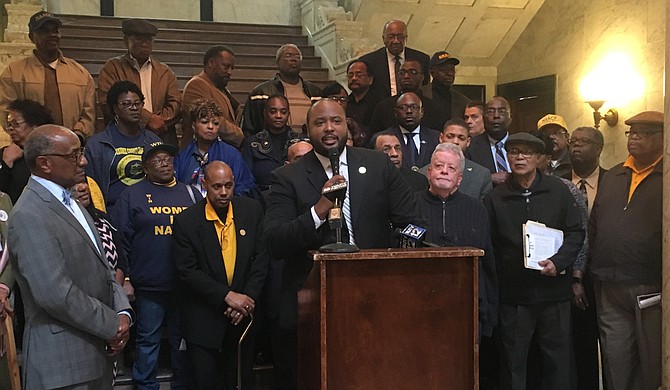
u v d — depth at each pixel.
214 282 3.54
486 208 3.55
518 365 3.57
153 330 3.84
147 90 5.03
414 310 2.32
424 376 2.34
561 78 7.36
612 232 3.51
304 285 2.49
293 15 9.14
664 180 3.03
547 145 4.33
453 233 3.39
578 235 3.59
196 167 4.25
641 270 3.42
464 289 2.37
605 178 3.69
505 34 8.13
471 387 2.36
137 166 4.15
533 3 7.69
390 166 2.84
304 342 2.48
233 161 4.30
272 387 4.07
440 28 8.03
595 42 6.77
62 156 2.59
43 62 4.73
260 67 7.66
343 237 2.66
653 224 3.40
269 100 4.61
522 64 8.04
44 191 2.58
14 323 3.90
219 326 3.54
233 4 10.13
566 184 3.85
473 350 2.35
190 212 3.65
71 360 2.56
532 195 3.60
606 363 3.62
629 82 6.27
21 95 4.68
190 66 7.43
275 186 2.77
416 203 2.88
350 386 2.28
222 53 5.02
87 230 2.78
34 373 2.54
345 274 2.27
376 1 7.62
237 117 5.44
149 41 5.02
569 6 7.19
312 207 2.51
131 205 3.84
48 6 8.29
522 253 3.54
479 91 8.51
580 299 3.79
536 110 7.86
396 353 2.32
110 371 2.79
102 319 2.58
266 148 4.55
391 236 2.87
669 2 2.99
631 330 3.52
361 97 5.61
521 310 3.56
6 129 4.31
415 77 5.05
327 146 2.70
